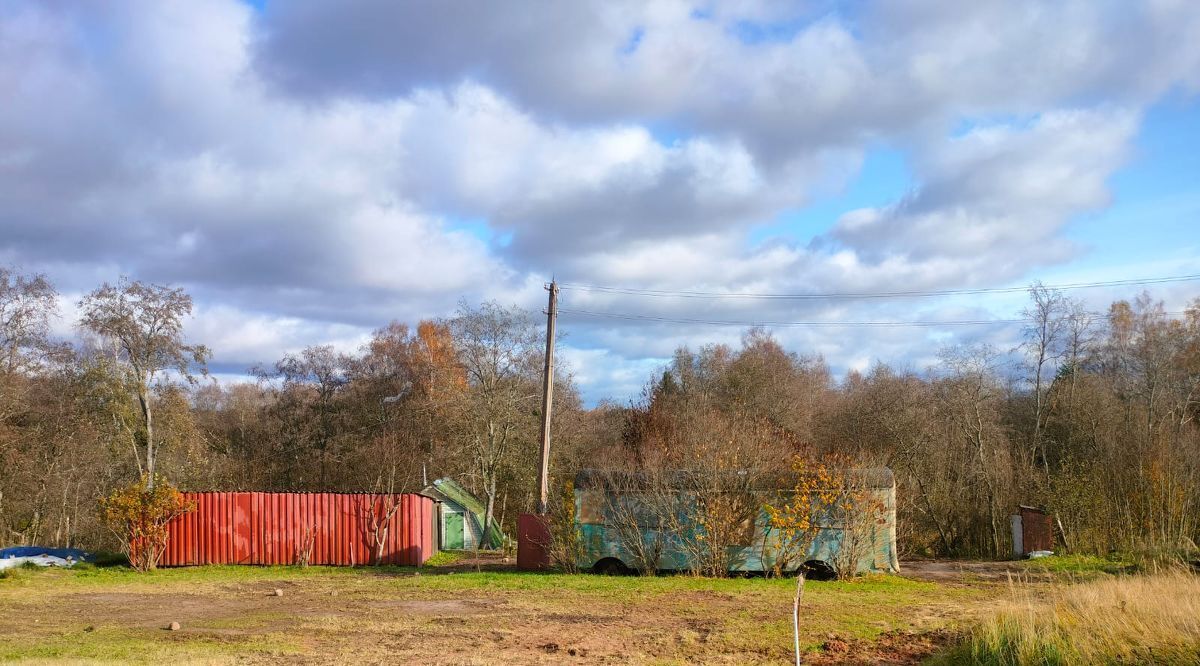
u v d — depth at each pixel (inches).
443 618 557.6
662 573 829.8
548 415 982.4
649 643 465.4
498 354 1594.5
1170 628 364.2
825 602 620.7
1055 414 1443.2
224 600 676.7
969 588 721.6
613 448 1421.0
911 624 517.3
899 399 1482.5
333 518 1020.5
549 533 868.6
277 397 2060.8
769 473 825.5
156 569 960.9
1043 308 1321.4
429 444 1916.8
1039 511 1114.7
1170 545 883.4
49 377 1471.5
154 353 1496.1
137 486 982.4
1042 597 590.9
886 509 812.6
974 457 1332.4
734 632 494.3
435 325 2111.2
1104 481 1106.7
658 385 1862.7
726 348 1966.0
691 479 824.9
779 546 796.0
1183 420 1298.0
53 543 1497.3
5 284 1378.0
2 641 478.0
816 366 2331.4
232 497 1015.0
